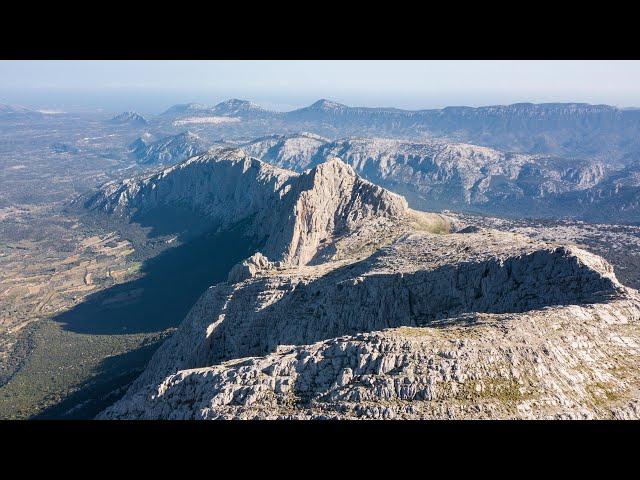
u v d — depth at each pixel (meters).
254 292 131.38
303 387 63.81
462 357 61.28
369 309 102.75
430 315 95.75
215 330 126.44
